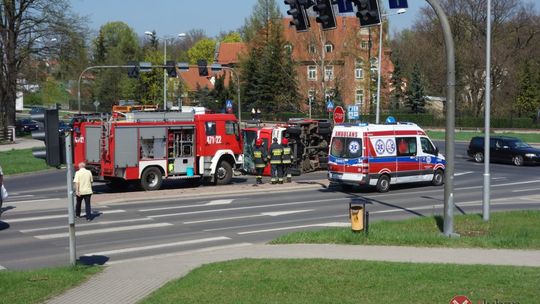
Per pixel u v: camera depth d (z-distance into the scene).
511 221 17.08
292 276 10.01
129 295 9.51
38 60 59.84
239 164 28.69
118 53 83.88
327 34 60.41
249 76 81.19
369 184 25.30
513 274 9.84
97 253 14.06
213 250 14.12
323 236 14.41
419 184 28.73
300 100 72.56
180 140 26.69
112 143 25.12
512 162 40.28
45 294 9.57
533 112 80.19
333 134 26.36
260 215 19.50
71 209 11.91
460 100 78.81
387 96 71.44
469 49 72.75
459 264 10.99
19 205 21.48
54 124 11.58
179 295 8.98
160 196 23.56
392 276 9.81
